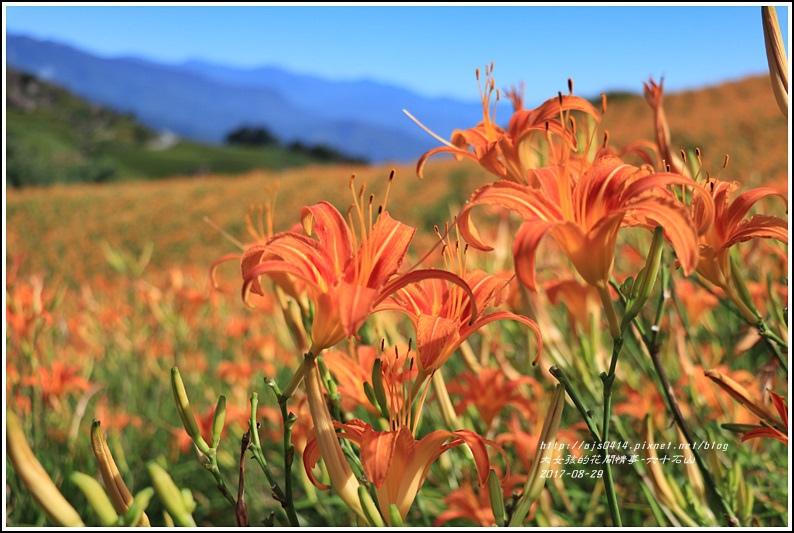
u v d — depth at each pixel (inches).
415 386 47.8
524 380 78.4
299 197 977.5
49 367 132.4
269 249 44.3
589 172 48.5
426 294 49.9
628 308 48.3
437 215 778.8
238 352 155.4
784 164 424.2
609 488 49.9
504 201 46.8
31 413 111.8
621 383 95.5
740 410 82.0
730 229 52.7
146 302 173.3
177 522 41.1
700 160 54.1
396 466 46.0
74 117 2486.5
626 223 49.3
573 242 46.9
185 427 46.3
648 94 69.5
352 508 44.3
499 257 103.7
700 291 103.3
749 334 78.8
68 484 103.9
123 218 959.0
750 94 1171.3
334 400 56.2
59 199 1056.2
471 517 76.6
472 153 62.4
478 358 110.3
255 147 2696.9
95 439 42.4
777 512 78.2
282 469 134.3
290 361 134.8
